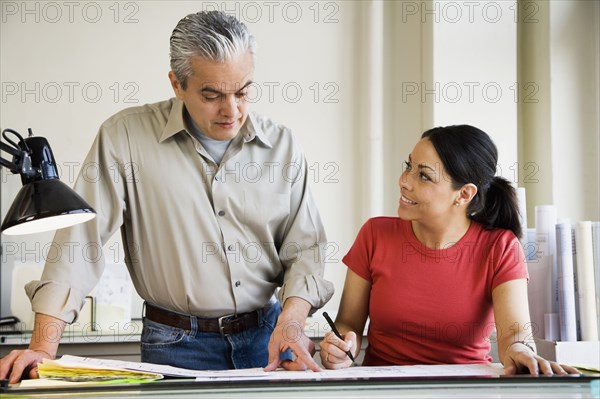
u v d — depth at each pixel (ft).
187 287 6.31
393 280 6.44
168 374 4.73
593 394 4.06
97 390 4.15
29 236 10.76
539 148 10.90
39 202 4.62
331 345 5.65
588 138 10.64
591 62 10.69
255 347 6.56
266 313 6.67
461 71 10.95
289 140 6.66
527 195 11.02
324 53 11.62
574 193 10.60
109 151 6.20
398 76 11.65
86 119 11.04
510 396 3.99
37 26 10.97
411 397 3.96
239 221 6.42
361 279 6.68
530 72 11.14
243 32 5.73
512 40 11.02
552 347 7.33
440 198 6.24
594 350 7.31
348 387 4.22
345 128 11.61
